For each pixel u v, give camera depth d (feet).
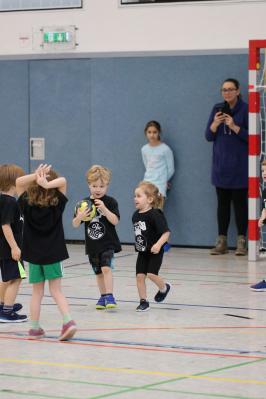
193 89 68.44
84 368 29.37
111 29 70.64
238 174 64.64
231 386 26.68
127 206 71.15
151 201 41.73
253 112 61.36
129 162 70.79
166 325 37.70
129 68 70.28
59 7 71.97
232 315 40.19
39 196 34.19
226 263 60.44
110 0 70.49
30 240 34.53
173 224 69.72
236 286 49.62
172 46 68.90
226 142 64.90
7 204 37.73
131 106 70.49
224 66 67.51
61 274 34.68
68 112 72.43
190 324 37.96
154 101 69.72
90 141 71.97
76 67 71.97
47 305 43.04
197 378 27.78
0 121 74.49
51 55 72.49
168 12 68.85
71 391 26.13
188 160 68.85
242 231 65.16
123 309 41.98
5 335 35.68
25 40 73.10
